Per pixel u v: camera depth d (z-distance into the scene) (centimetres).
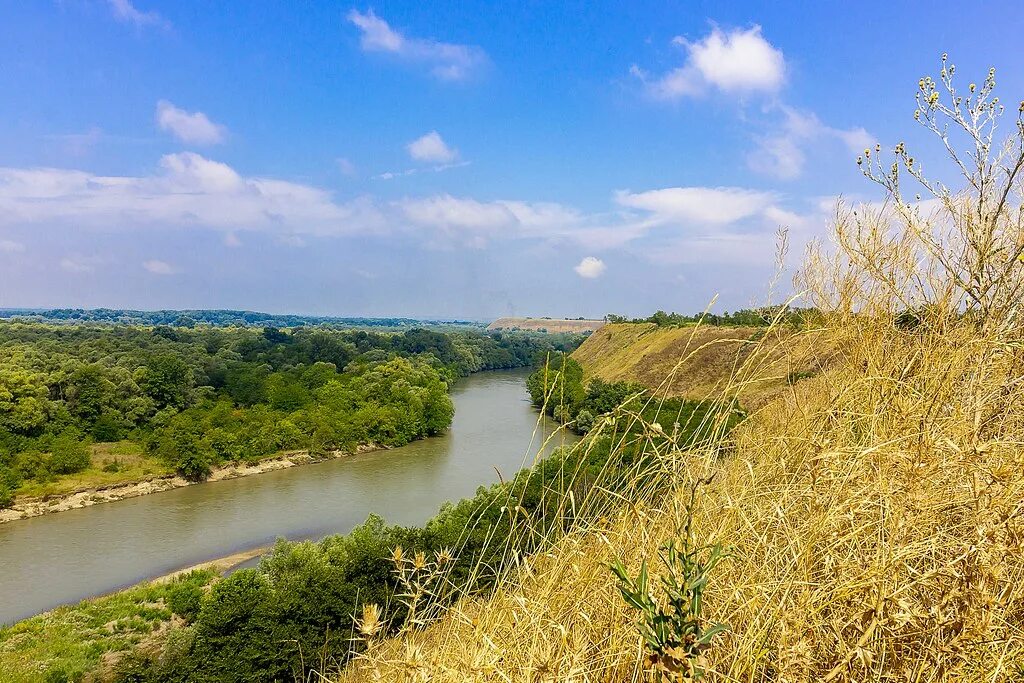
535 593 220
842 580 173
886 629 161
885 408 240
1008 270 282
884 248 318
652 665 157
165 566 2298
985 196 309
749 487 215
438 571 268
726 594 197
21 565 2298
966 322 289
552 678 171
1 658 1653
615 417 276
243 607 1463
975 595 155
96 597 2059
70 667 1603
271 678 1319
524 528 261
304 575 1630
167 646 1458
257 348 8038
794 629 170
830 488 194
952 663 154
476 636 203
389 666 212
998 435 214
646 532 222
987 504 165
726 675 167
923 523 178
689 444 244
